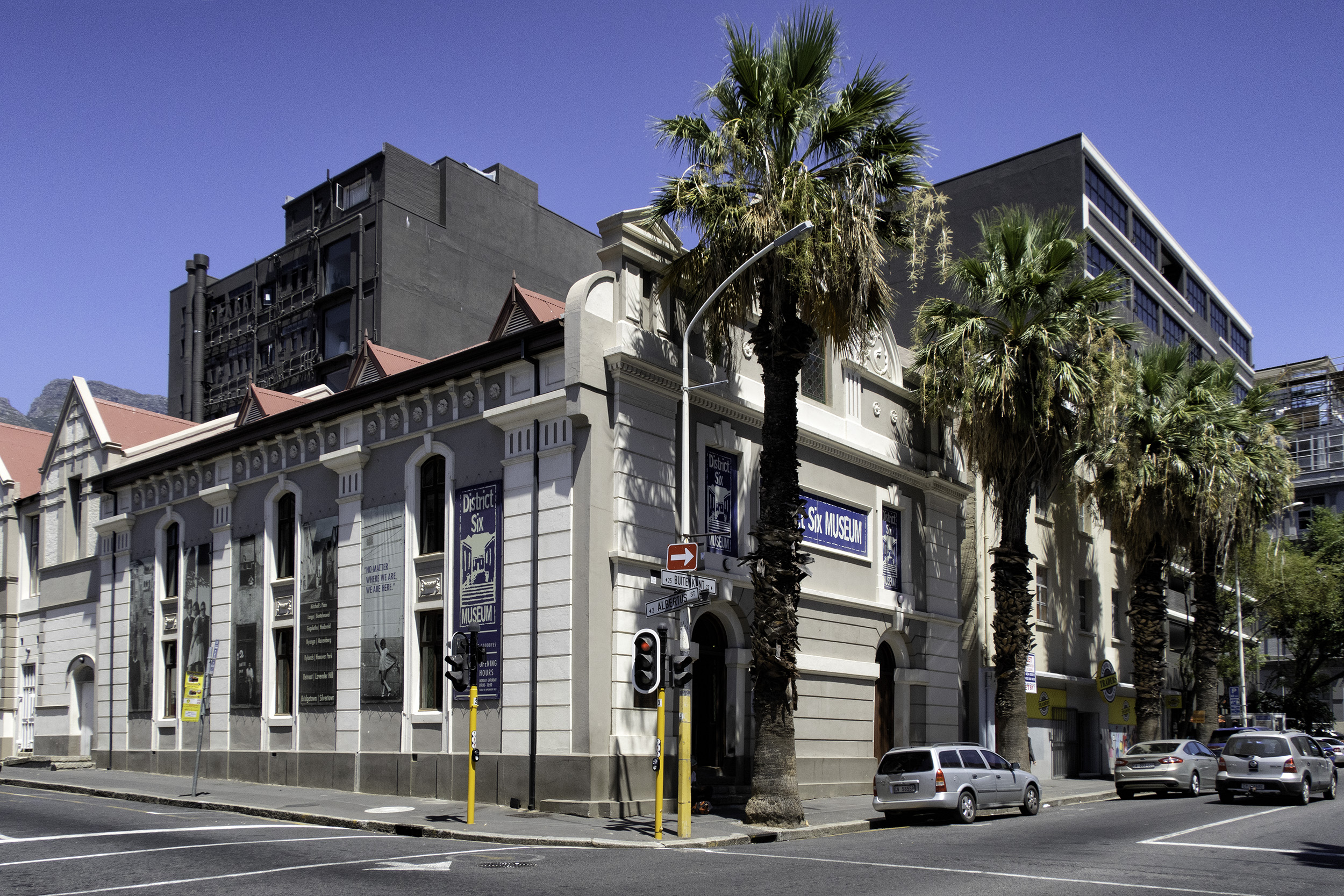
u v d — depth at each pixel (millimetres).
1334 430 78688
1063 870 13312
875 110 20766
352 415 25938
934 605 30547
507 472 22109
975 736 32406
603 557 20484
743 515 24031
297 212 58125
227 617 28922
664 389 22156
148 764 31250
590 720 19766
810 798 24750
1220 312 67750
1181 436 33562
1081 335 27156
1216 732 35438
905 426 30641
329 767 25000
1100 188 49875
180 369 66562
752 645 23562
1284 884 12367
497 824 18375
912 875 12758
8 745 38594
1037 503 37594
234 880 12055
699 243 20750
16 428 43406
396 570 24172
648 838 16859
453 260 54062
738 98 20516
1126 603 44656
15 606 39719
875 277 20391
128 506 33781
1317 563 55000
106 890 11492
